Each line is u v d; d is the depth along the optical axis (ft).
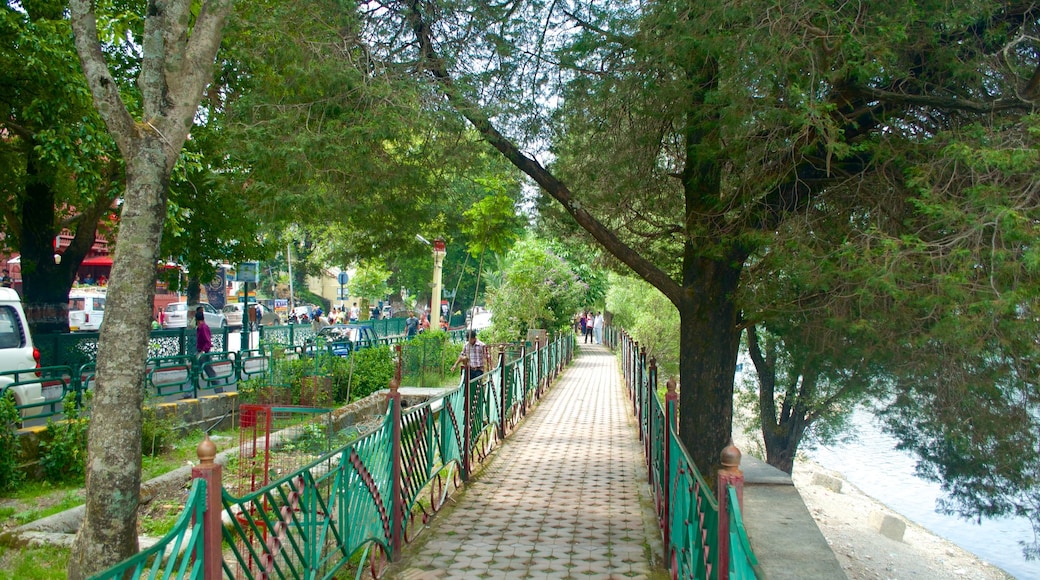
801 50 20.12
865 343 22.07
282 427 30.22
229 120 25.32
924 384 23.13
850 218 22.21
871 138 21.54
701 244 24.93
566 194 27.20
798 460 69.26
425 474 22.29
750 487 24.81
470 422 29.27
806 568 17.26
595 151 26.35
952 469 27.94
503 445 36.96
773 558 17.89
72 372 40.37
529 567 18.34
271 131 23.24
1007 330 16.51
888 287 16.93
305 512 13.28
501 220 44.50
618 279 92.43
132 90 37.29
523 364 47.24
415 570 18.08
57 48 33.42
